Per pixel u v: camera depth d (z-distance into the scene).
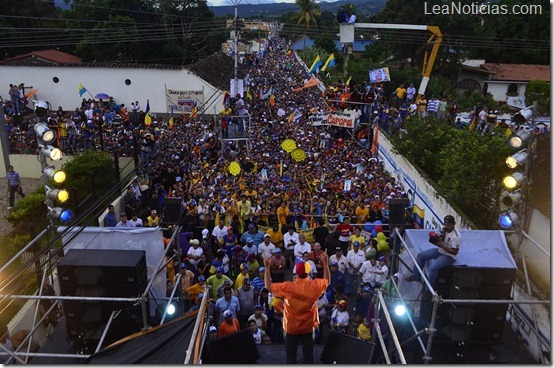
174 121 33.97
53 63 38.16
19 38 47.56
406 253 9.72
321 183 20.47
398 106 34.47
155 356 6.95
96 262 8.34
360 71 44.69
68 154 26.45
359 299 12.44
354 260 13.87
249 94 36.78
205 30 56.06
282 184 19.95
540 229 12.89
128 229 10.00
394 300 9.35
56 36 50.03
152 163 22.94
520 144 10.20
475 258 8.82
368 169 22.58
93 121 29.28
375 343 8.59
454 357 8.65
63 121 27.20
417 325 9.28
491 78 46.97
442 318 8.52
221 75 41.75
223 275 12.73
